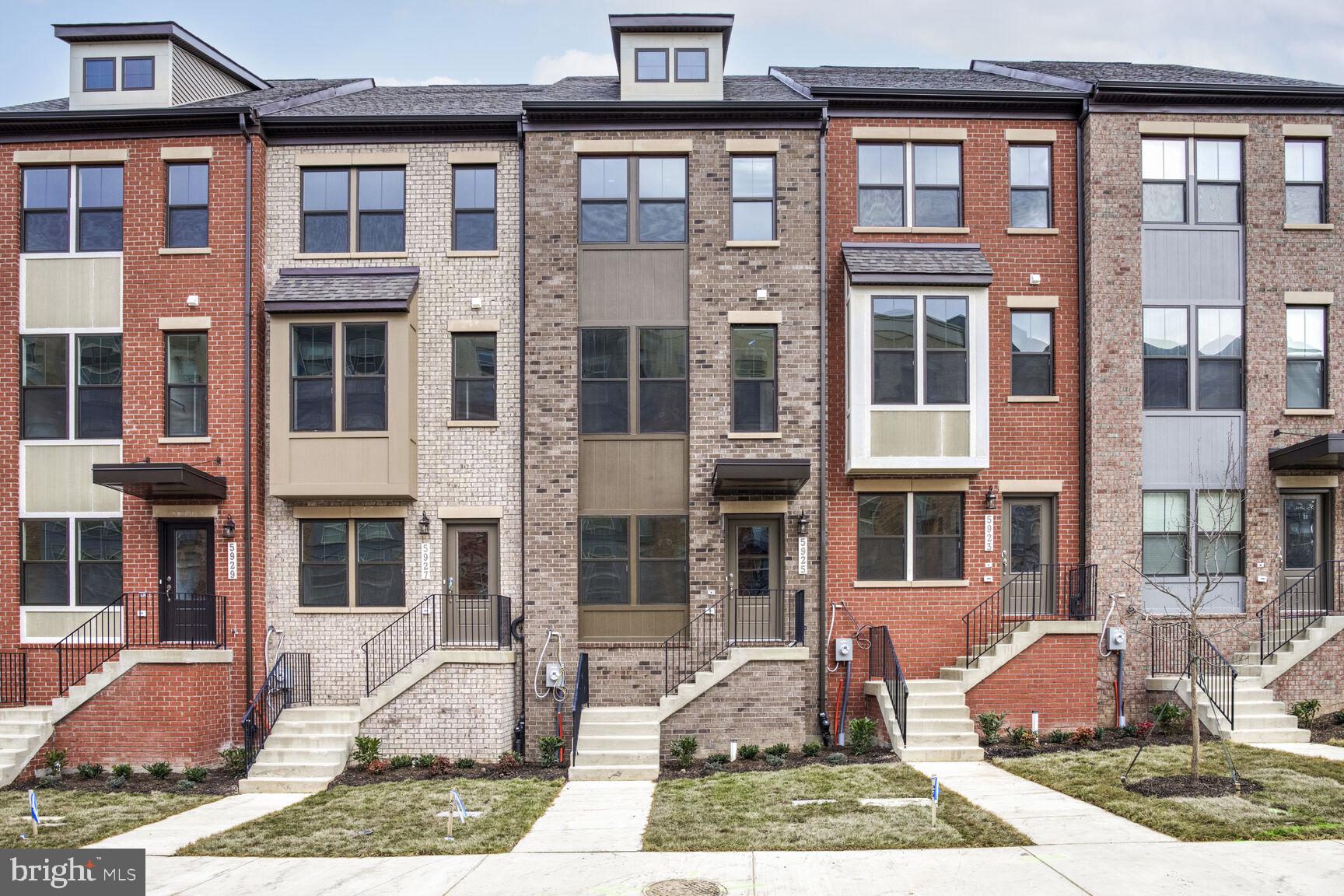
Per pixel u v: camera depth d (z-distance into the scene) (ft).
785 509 54.08
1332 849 31.53
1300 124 57.11
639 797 41.83
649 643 52.85
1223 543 56.13
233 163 54.75
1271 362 56.44
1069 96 56.24
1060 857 31.14
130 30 57.31
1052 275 56.75
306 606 54.60
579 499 54.13
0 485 54.90
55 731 49.39
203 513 53.62
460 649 49.80
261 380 54.80
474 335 55.88
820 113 54.95
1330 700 52.60
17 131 55.21
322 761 47.78
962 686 50.75
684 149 55.11
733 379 54.75
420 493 54.90
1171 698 53.31
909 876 29.84
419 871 31.81
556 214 54.80
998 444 55.93
